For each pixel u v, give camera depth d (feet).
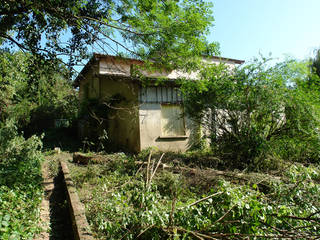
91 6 14.08
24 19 14.92
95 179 17.03
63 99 21.02
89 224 9.81
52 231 10.73
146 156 25.02
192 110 22.76
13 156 20.90
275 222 8.24
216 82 20.43
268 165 18.42
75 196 12.92
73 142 40.32
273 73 19.02
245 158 19.49
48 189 16.51
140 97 31.12
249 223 7.64
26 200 12.34
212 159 20.43
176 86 33.27
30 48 15.72
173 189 12.98
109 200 10.36
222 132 21.74
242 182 13.93
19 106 31.24
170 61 15.90
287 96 18.56
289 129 19.08
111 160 20.54
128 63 17.76
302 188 10.42
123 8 13.14
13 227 8.87
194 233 7.54
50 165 23.59
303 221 8.56
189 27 13.41
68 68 16.69
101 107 37.93
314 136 18.30
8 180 14.42
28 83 18.26
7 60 21.81
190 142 32.73
